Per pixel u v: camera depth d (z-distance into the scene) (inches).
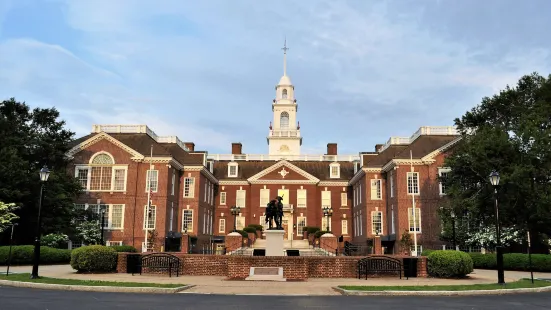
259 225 2458.2
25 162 1601.9
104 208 2053.4
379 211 2252.7
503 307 624.1
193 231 2247.8
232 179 2733.8
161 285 795.4
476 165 1530.5
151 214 2052.2
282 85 3348.9
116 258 1090.7
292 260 1012.5
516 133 1507.1
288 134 3225.9
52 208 1713.8
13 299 647.8
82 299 655.1
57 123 1927.9
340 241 2192.4
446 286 832.9
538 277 1115.3
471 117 1822.1
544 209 1365.7
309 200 2667.3
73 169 2082.9
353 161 2854.3
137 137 2226.9
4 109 1795.0
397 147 2359.7
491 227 1590.8
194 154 2395.4
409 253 1898.4
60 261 1444.4
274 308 591.2
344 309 588.1
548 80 1632.6
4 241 1691.7
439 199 1959.9
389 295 748.6
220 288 818.2
